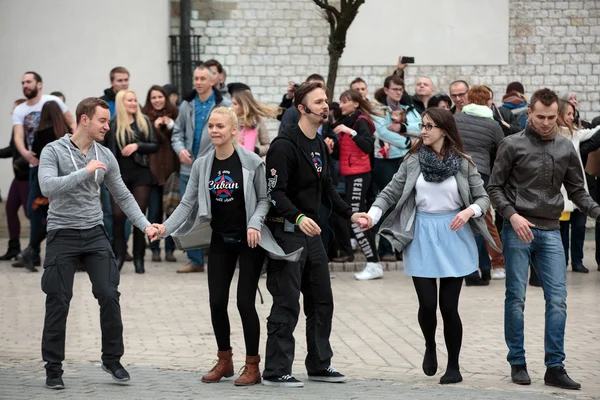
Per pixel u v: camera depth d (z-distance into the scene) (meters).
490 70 19.92
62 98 16.34
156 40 19.59
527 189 8.12
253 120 13.70
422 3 19.78
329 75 14.80
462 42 19.88
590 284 13.34
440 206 8.09
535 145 8.12
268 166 7.79
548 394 7.67
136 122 14.06
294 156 7.79
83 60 19.45
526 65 19.92
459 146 8.12
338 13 14.63
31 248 14.51
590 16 19.91
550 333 8.02
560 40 19.91
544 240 8.14
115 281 7.95
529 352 9.34
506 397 7.43
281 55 19.81
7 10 19.25
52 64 19.36
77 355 9.20
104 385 7.85
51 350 7.73
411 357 9.19
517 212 8.16
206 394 7.47
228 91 14.43
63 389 7.68
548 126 8.05
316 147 7.94
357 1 14.53
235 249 7.97
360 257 15.07
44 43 19.34
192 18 19.70
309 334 8.13
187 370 8.59
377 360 9.06
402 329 10.43
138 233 14.33
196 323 10.76
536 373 8.49
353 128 13.48
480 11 19.83
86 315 11.23
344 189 13.95
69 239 7.86
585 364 8.84
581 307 11.63
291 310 7.86
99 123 7.93
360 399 7.26
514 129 13.58
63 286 7.80
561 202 8.15
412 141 13.92
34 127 14.80
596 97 19.95
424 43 19.86
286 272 7.84
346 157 13.61
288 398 7.28
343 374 8.48
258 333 7.93
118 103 14.04
